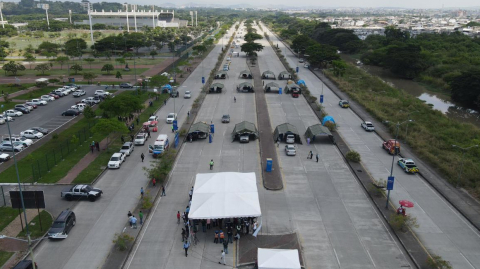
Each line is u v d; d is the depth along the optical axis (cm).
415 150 8575
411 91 16062
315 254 4925
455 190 6712
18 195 5191
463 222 5741
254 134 9250
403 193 6612
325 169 7581
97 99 12412
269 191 6619
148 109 11544
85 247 4994
